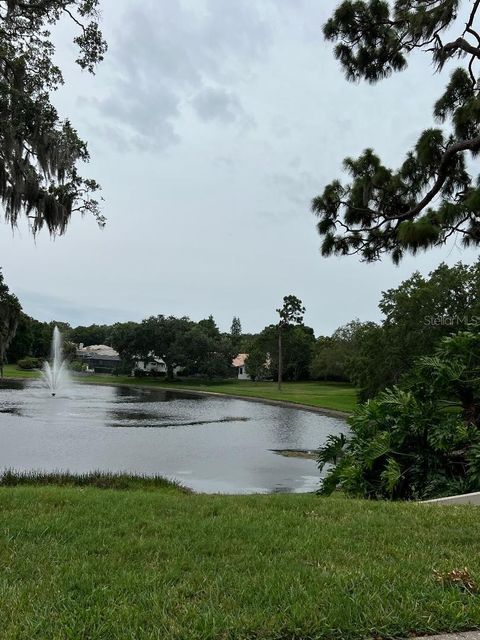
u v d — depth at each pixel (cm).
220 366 8469
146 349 8525
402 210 1172
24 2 1116
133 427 3000
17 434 2567
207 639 285
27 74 1049
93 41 1169
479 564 398
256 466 1898
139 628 292
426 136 1091
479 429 898
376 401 973
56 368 7850
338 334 8100
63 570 381
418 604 325
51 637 282
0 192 1020
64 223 1127
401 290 3450
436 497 799
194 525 510
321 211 1195
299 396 5759
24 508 578
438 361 958
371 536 480
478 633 299
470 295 3262
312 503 643
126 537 468
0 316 2092
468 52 1077
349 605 321
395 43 1097
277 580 364
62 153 1054
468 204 950
